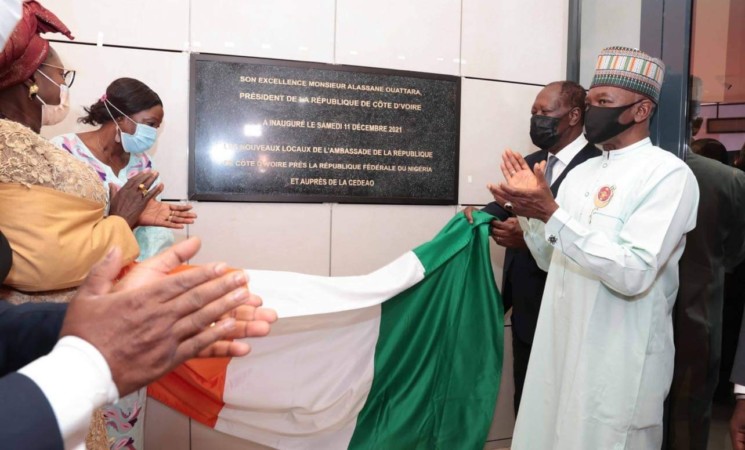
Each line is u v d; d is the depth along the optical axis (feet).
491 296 6.95
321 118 7.97
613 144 5.79
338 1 8.04
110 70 7.18
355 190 8.19
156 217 5.93
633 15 7.89
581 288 5.51
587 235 5.03
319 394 6.57
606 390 5.25
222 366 6.40
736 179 6.02
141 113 6.06
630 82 5.46
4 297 3.42
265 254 7.87
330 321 6.63
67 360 1.66
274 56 7.79
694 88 6.73
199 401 6.55
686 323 6.66
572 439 5.27
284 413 6.65
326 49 8.01
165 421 7.43
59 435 1.58
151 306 1.73
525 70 9.12
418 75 8.41
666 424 6.95
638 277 4.89
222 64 7.51
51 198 3.37
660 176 5.15
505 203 5.43
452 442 6.82
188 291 1.76
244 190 7.69
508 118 9.06
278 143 7.79
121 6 7.17
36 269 3.32
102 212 3.90
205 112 7.48
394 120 8.33
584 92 7.37
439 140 8.59
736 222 5.96
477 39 8.81
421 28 8.48
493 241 8.96
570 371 5.44
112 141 6.14
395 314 6.80
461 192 8.82
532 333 7.47
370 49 8.23
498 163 9.02
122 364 1.72
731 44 6.17
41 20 4.13
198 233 7.59
